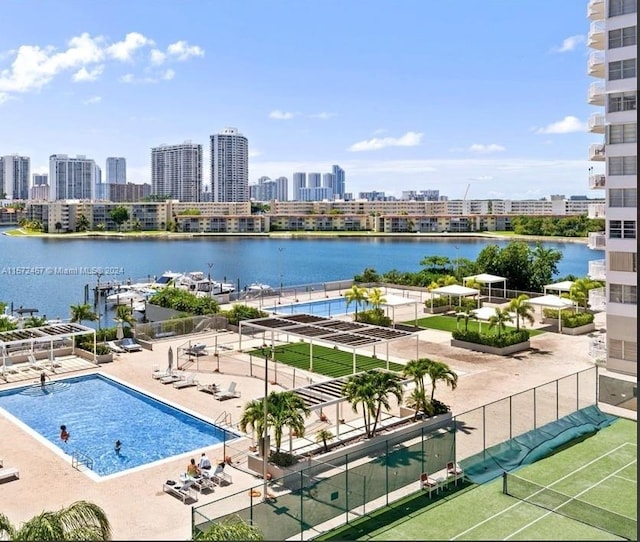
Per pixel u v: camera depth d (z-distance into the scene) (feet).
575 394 132.98
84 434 117.39
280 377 153.28
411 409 118.93
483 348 179.01
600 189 181.47
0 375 155.22
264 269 528.22
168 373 151.74
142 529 78.28
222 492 89.81
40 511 84.84
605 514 78.84
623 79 154.61
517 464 97.55
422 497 85.56
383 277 321.32
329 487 82.33
